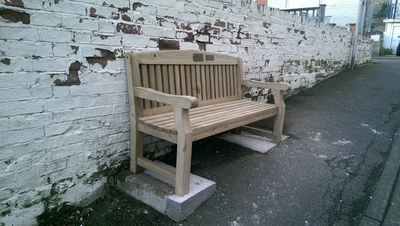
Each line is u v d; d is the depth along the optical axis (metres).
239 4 3.33
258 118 2.65
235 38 3.37
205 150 2.94
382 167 2.51
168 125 2.01
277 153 2.85
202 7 2.85
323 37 5.47
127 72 2.16
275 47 4.14
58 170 1.95
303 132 3.38
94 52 2.02
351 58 6.91
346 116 3.86
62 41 1.84
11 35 1.62
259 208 2.01
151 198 2.03
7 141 1.69
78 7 1.89
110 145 2.25
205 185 2.10
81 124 2.03
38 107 1.79
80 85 1.98
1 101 1.63
